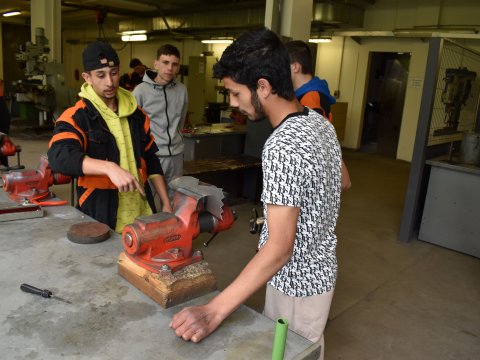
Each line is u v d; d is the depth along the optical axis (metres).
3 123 4.03
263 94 0.91
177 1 8.32
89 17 11.40
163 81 2.73
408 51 6.89
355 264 3.04
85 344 0.80
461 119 4.45
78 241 1.23
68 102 6.70
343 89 7.83
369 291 2.65
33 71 6.33
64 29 13.97
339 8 6.50
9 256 1.13
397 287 2.72
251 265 0.87
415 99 6.91
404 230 3.50
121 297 0.97
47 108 6.63
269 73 0.88
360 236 3.60
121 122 1.63
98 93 1.58
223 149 4.33
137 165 1.67
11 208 1.38
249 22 7.23
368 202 4.64
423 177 3.57
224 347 0.82
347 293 2.61
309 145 0.89
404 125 7.09
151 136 1.78
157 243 1.01
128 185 1.25
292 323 1.11
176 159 2.88
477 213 3.22
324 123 0.99
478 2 5.98
